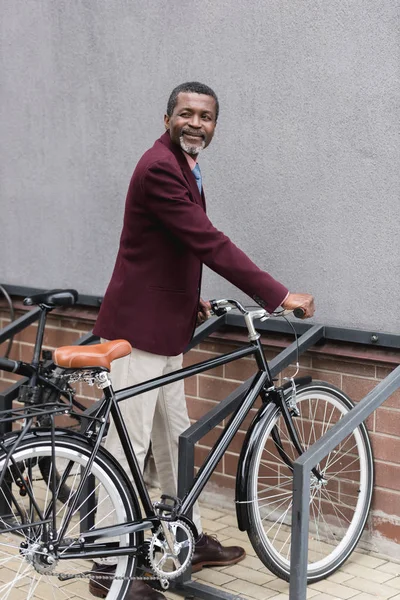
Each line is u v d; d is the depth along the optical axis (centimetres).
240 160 427
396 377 352
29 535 313
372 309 392
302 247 411
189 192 346
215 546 388
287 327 414
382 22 375
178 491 354
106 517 333
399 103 375
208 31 430
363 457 393
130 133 468
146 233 350
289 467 375
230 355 357
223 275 340
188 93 345
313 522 425
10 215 537
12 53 520
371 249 390
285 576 366
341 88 390
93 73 480
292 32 402
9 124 528
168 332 353
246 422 441
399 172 378
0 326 554
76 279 504
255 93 418
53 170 507
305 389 378
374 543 404
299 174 408
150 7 450
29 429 312
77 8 482
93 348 321
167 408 379
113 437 356
